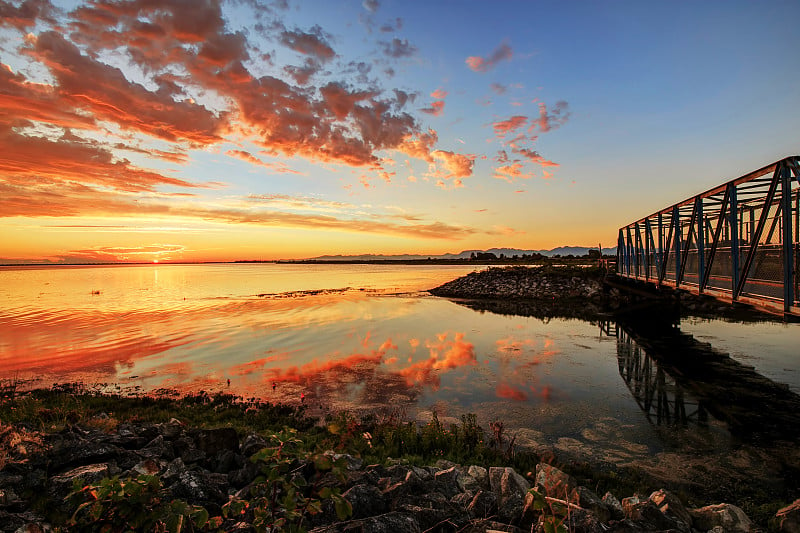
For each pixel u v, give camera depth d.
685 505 8.32
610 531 6.04
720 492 9.02
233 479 7.50
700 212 17.80
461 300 49.41
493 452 10.57
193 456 8.34
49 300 56.81
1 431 8.50
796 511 7.02
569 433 12.25
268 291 67.38
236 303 49.47
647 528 6.10
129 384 18.19
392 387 16.81
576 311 37.81
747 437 11.87
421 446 10.77
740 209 19.28
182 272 194.12
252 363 21.39
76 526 4.98
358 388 16.80
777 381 16.84
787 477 9.65
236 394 16.45
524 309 40.25
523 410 14.10
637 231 33.53
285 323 33.75
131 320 36.62
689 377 17.52
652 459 10.61
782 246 12.69
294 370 19.81
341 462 3.86
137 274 168.38
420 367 19.75
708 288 17.22
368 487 6.47
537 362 20.25
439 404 14.80
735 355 20.92
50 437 8.69
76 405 14.33
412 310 41.06
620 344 24.08
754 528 6.67
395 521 5.51
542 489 7.06
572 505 6.24
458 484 7.63
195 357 22.91
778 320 30.48
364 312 39.94
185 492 6.25
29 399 14.48
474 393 15.89
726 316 32.69
